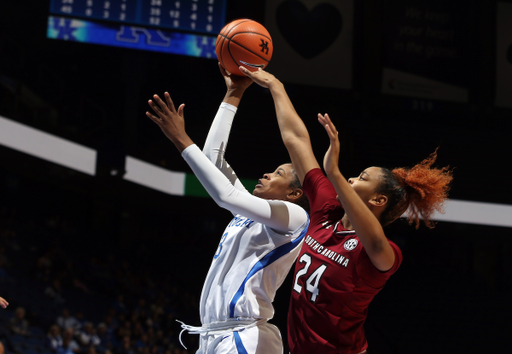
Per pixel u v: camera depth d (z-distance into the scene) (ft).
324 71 42.04
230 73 7.57
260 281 6.59
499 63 43.42
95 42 34.88
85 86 45.21
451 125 48.52
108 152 36.42
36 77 40.86
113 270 37.58
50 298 29.17
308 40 41.98
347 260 5.38
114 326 30.22
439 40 43.52
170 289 40.60
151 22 35.76
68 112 41.91
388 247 4.91
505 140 51.13
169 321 34.45
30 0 39.14
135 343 29.43
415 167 5.87
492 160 49.16
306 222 6.75
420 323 42.80
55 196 41.37
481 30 43.55
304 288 5.63
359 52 42.57
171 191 39.42
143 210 46.39
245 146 45.09
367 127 48.29
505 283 50.75
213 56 36.52
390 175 5.71
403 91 42.73
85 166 35.76
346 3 42.83
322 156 44.19
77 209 42.98
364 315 5.54
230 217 46.75
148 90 45.88
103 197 41.52
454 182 46.29
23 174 37.73
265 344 6.41
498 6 43.70
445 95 43.11
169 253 46.06
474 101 43.32
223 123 7.27
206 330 6.65
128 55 38.73
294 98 41.75
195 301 41.01
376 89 42.39
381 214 5.76
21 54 39.63
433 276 48.24
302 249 5.94
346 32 42.57
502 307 46.19
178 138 6.32
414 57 43.11
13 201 38.50
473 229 43.96
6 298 26.76
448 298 45.88
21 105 37.45
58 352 24.30
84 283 33.83
